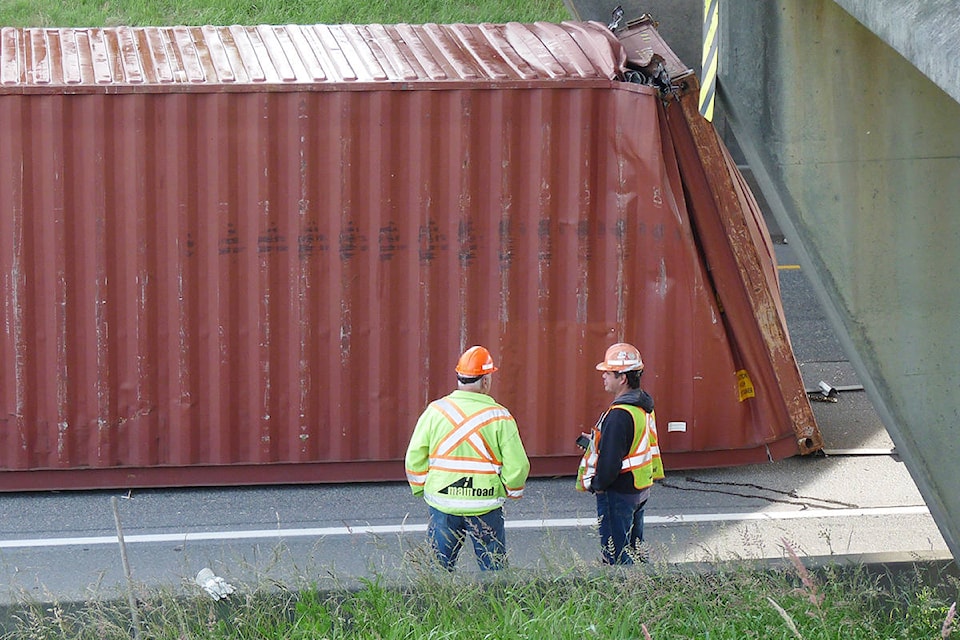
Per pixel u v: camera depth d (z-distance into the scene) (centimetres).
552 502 1742
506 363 1752
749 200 1984
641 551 1302
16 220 1645
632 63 1753
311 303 1719
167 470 1744
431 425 1324
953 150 1264
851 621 1120
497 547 1325
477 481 1309
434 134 1691
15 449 1698
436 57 1756
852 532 1598
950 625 1118
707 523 1667
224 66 1702
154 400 1716
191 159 1666
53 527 1638
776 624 1138
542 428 1773
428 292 1728
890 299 1321
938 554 1289
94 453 1717
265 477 1766
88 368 1697
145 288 1684
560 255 1741
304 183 1684
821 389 2200
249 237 1694
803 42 1354
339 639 1146
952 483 1284
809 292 2822
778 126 1390
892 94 1293
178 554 1560
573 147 1711
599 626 1101
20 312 1666
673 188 1744
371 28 1872
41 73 1653
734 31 1399
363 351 1741
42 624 1154
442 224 1717
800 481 1823
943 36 936
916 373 1311
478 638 1112
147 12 3500
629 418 1371
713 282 1797
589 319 1755
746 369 1830
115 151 1655
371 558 1378
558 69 1727
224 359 1716
